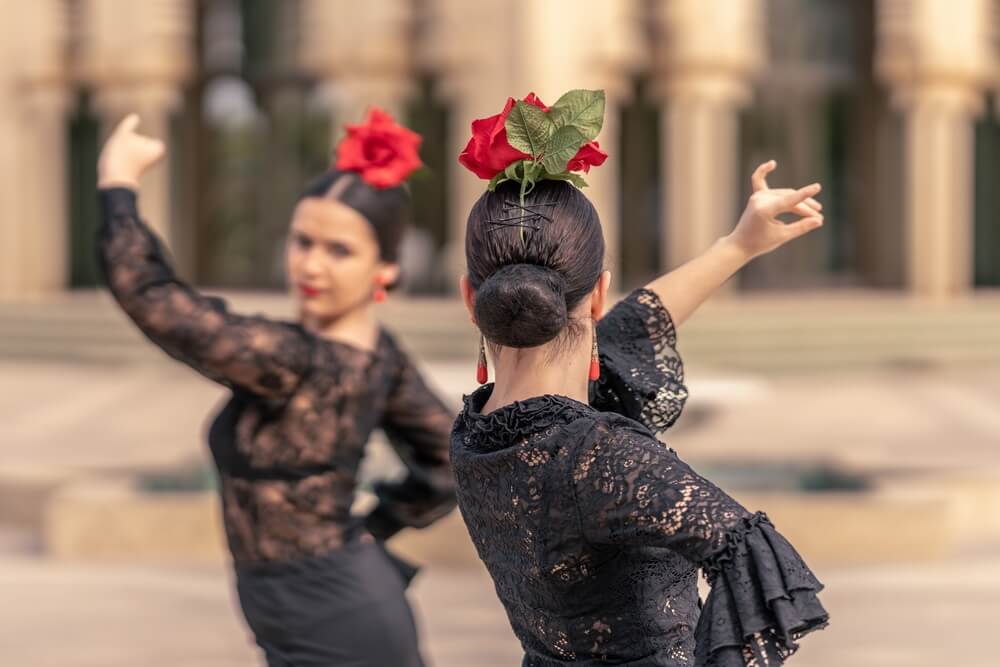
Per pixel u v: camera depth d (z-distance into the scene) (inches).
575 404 103.7
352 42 1167.0
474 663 351.6
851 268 1477.6
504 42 1105.4
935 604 419.5
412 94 1177.4
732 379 685.3
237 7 1546.5
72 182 1550.2
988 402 956.6
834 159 1457.9
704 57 1177.4
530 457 101.8
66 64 1341.0
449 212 1412.4
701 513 93.4
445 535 470.9
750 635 90.1
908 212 1348.4
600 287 111.5
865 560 483.5
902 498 491.8
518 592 107.5
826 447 734.5
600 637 102.7
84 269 1556.3
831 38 1444.4
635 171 1409.9
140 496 494.6
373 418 179.8
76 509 486.9
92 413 864.9
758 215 132.2
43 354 1179.3
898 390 1034.7
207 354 166.1
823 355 1143.0
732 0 1188.5
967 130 1360.7
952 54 1293.1
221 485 178.9
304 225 181.8
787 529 484.1
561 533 100.0
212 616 406.0
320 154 1504.7
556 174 105.8
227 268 1571.1
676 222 1206.9
